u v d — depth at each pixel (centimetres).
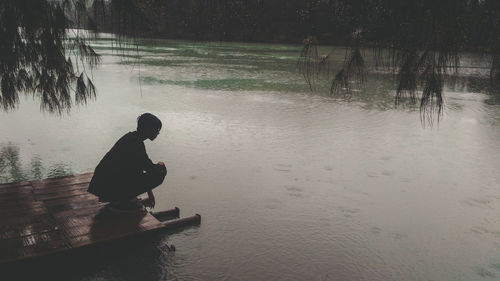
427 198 500
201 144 683
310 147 697
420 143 756
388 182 549
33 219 365
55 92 390
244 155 634
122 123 789
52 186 445
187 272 324
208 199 468
